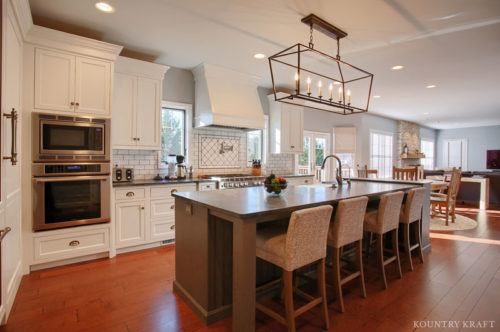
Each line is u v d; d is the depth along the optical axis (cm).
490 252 343
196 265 206
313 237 179
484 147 1088
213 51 359
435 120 944
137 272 277
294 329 170
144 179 384
